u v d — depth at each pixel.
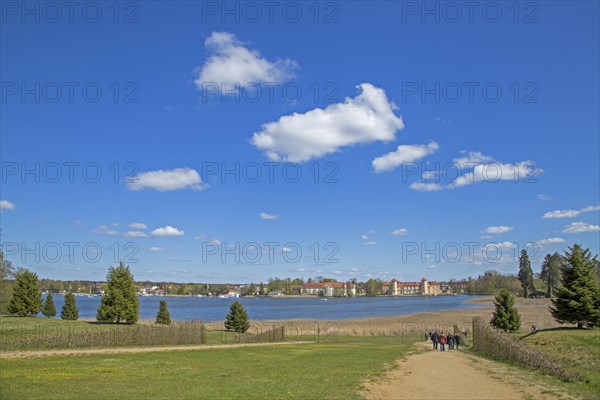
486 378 27.20
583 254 45.94
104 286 61.94
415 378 26.78
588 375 27.58
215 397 19.94
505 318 61.38
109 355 34.59
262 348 46.12
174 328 47.22
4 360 29.50
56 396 19.38
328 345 54.03
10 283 76.75
